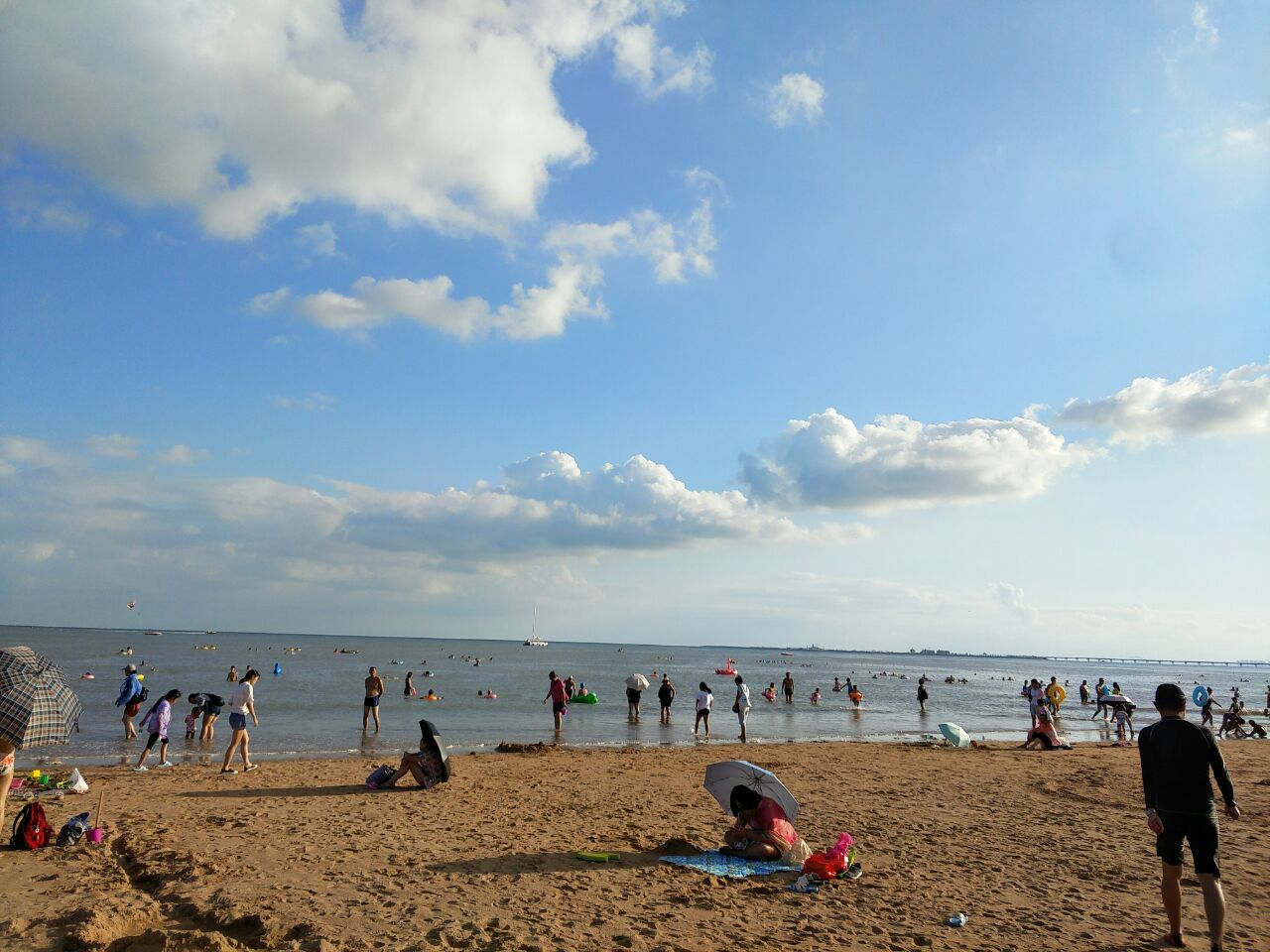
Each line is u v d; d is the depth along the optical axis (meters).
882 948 6.05
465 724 26.88
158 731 15.98
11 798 11.28
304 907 6.46
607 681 63.03
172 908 6.40
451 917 6.37
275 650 120.88
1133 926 6.63
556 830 9.89
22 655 8.06
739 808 9.07
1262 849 9.29
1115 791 13.56
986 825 10.73
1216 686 106.38
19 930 5.71
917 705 44.47
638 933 6.17
